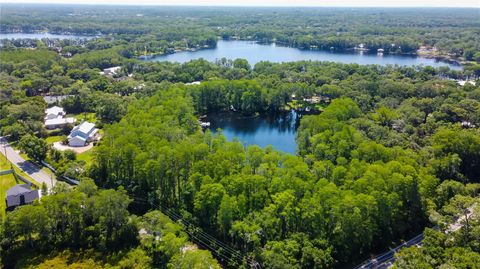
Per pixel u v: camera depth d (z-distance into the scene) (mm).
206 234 112562
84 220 111250
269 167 130125
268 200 113625
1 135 182625
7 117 191375
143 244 107438
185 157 129250
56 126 199125
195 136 157375
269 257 96000
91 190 117500
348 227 102875
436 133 168750
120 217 110188
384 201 110375
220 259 105938
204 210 115688
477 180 150250
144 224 109625
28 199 123312
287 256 97438
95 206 108875
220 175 122125
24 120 194375
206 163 127250
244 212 110938
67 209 108750
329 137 158000
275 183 117500
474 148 149750
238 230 104375
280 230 107375
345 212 103688
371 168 123688
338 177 124188
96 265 101188
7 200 121312
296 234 103188
